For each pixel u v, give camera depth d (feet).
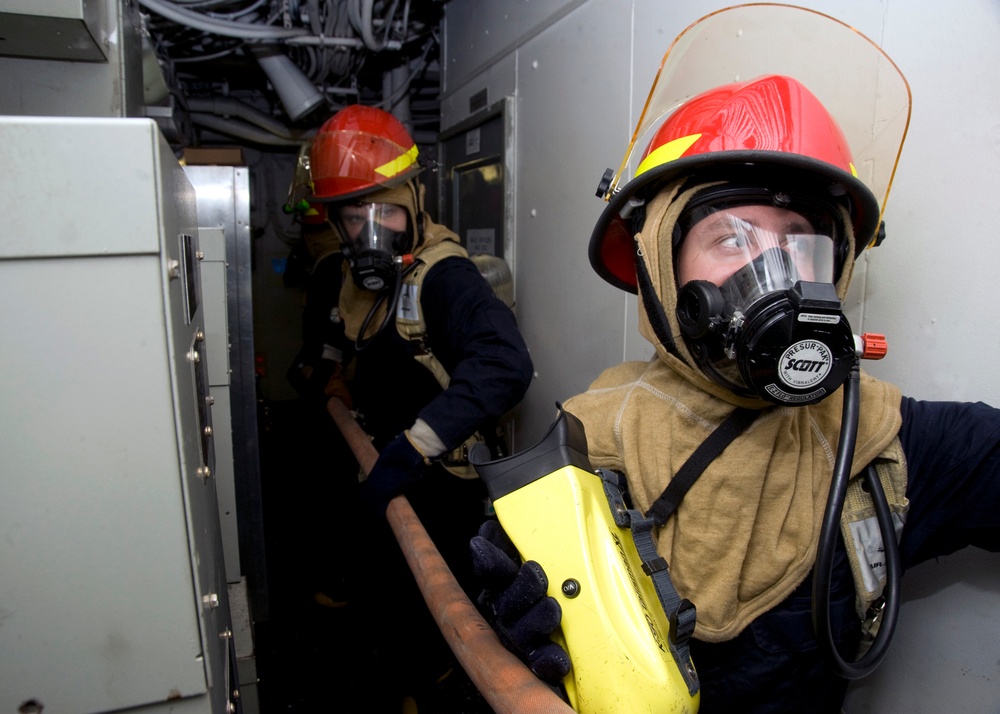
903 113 2.59
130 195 1.49
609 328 5.26
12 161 1.43
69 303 1.50
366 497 4.15
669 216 2.39
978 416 2.44
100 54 2.62
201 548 1.81
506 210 7.20
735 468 2.40
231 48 9.23
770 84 2.43
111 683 1.65
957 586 2.79
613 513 2.03
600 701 1.72
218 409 4.83
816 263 2.29
